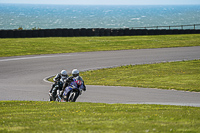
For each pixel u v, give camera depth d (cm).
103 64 8831
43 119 2925
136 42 14000
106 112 3359
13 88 5953
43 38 15350
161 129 2403
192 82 6481
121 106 3900
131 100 4884
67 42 13700
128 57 10031
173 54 10650
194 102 4659
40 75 7362
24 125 2641
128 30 17962
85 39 15075
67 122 2734
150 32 18388
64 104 3953
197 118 2938
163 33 18700
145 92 5559
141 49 11844
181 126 2527
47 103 4103
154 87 6028
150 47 12375
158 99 4938
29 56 10006
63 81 4362
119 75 7425
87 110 3503
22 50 11131
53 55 10269
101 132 2305
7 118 2991
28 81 6700
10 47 11762
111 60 9475
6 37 15500
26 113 3331
